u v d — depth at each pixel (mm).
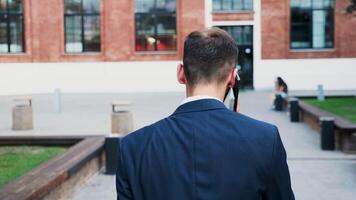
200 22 34531
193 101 2547
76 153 10719
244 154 2352
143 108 24656
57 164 9578
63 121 20516
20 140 13078
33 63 34125
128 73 34625
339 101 23500
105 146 11555
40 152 12141
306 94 28891
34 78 34156
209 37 2574
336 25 34312
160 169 2379
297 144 14898
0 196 7172
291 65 34406
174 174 2355
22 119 18297
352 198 9461
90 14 34625
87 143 11914
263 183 2338
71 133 17188
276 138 2418
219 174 2326
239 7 34625
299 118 19797
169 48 34875
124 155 2473
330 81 34406
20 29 34125
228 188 2309
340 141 14000
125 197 2412
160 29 34750
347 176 11172
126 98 30062
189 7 34469
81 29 34688
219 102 2557
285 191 2373
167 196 2332
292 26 34688
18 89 33906
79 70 34469
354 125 13750
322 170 11750
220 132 2422
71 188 9664
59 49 34375
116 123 16547
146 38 34750
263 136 2402
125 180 2436
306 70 34438
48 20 34281
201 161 2359
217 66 2549
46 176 8539
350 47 34312
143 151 2443
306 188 10180
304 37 34719
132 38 34594
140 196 2385
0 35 33875
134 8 34594
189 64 2561
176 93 33094
